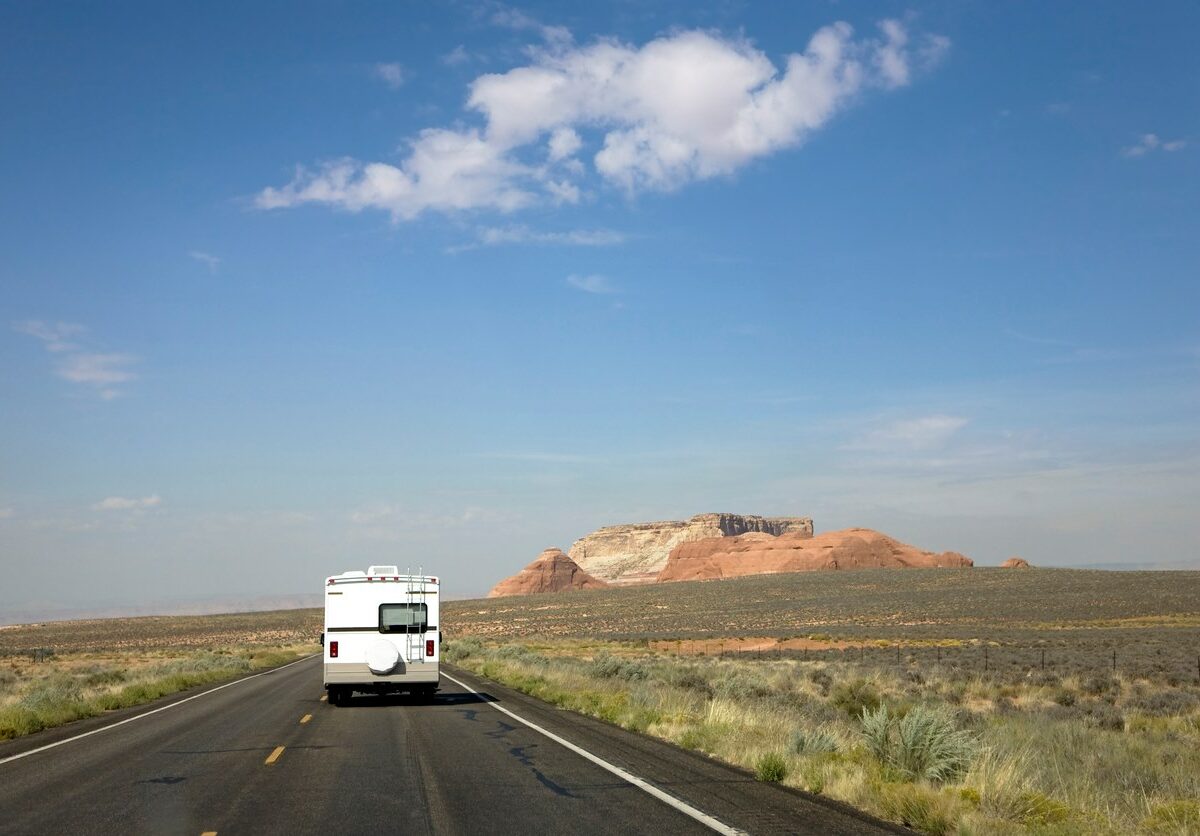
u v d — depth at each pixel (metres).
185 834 8.94
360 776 12.34
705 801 10.30
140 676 42.34
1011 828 8.43
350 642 23.91
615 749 14.93
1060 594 101.81
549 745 15.49
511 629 110.25
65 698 24.91
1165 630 70.38
